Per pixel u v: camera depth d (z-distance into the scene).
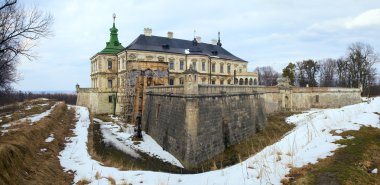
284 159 13.86
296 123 33.69
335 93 50.59
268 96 43.88
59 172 14.42
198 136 22.12
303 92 50.22
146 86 36.56
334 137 16.34
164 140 26.36
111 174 14.55
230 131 26.55
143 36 53.59
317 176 10.66
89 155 18.88
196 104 22.39
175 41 57.47
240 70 64.56
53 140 20.36
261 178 11.41
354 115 22.50
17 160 12.41
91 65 61.84
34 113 33.81
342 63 77.56
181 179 14.01
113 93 53.25
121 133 32.69
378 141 15.02
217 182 12.25
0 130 19.03
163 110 28.09
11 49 21.36
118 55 52.53
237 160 21.66
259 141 27.19
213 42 66.75
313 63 86.81
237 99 29.11
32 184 11.55
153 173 15.14
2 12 20.78
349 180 10.14
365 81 69.38
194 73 22.30
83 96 64.75
